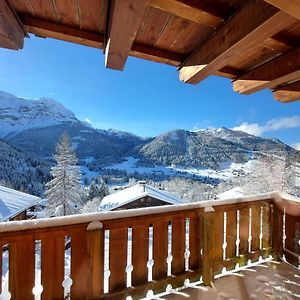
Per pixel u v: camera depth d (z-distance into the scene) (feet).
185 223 8.67
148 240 7.91
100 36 5.75
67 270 7.65
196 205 8.81
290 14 3.75
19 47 5.41
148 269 7.94
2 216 34.50
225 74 7.82
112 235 7.30
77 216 6.82
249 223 10.39
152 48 6.56
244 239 10.20
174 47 6.48
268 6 4.13
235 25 4.85
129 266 7.54
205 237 8.77
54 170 67.41
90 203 76.02
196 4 4.68
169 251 8.45
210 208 8.91
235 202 9.84
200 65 6.15
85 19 5.28
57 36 5.72
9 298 5.96
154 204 51.44
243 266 10.05
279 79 6.60
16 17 5.02
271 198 11.07
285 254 10.65
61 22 5.44
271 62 6.81
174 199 53.36
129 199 48.65
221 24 5.27
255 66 7.34
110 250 7.27
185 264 8.63
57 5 4.88
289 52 6.26
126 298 7.43
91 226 6.86
